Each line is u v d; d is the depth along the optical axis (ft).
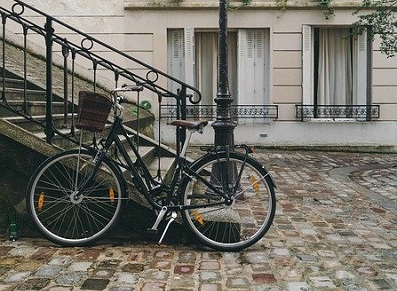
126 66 46.80
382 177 30.81
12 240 15.78
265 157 40.57
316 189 26.22
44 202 15.55
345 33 47.85
